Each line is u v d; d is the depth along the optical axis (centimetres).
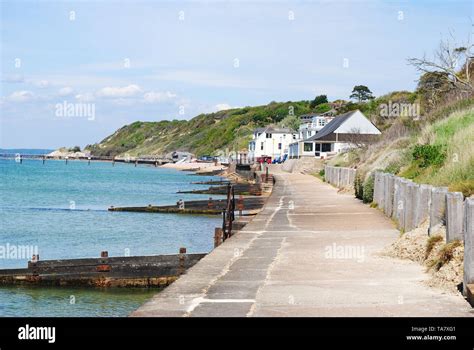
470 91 4078
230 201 2633
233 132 19450
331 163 6869
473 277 1064
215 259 1566
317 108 16162
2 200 5966
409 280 1256
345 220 2494
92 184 8844
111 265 2127
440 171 2297
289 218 2630
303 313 1006
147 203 5634
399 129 5219
